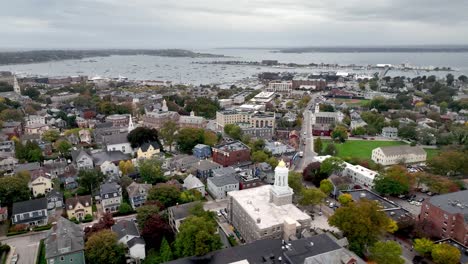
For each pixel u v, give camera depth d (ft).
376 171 597.11
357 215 385.50
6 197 470.39
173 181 540.93
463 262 351.67
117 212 470.39
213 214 431.02
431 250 362.33
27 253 382.83
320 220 454.40
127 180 540.52
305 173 584.40
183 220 403.54
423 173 558.15
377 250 349.61
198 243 335.88
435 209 419.95
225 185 526.57
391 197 531.09
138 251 362.94
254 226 379.76
